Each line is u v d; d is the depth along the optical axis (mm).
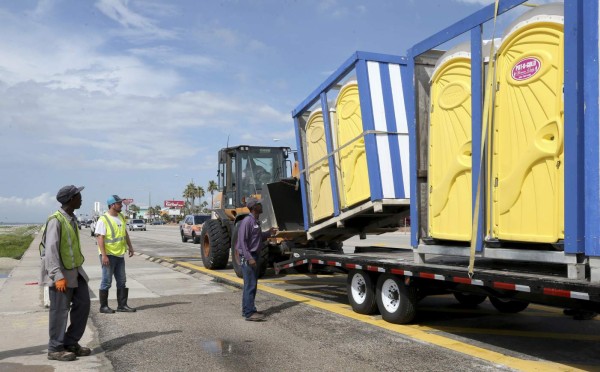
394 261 7070
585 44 4359
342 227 9352
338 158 8711
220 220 14086
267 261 11789
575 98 4438
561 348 5840
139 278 12445
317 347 5945
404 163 7785
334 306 8453
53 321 5445
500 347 5891
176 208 135125
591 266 4293
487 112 5371
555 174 4711
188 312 8125
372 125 7625
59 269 5367
